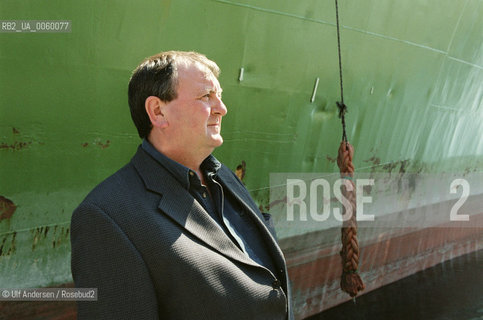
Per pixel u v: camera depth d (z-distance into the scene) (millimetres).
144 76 1113
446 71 4605
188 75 1104
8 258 2176
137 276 971
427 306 4461
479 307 4516
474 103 5434
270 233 1285
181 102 1104
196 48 2561
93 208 992
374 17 3520
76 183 2328
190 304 1011
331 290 4141
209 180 1204
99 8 2135
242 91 2900
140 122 1164
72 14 2080
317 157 3635
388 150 4406
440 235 5727
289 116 3271
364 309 4258
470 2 4297
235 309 1051
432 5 3959
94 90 2266
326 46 3266
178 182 1105
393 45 3824
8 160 2080
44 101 2121
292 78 3146
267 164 3273
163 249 996
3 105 2010
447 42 4367
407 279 5129
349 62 3520
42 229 2256
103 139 2369
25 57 2016
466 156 5949
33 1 1973
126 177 1098
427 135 4883
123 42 2271
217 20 2574
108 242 976
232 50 2727
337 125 3674
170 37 2428
